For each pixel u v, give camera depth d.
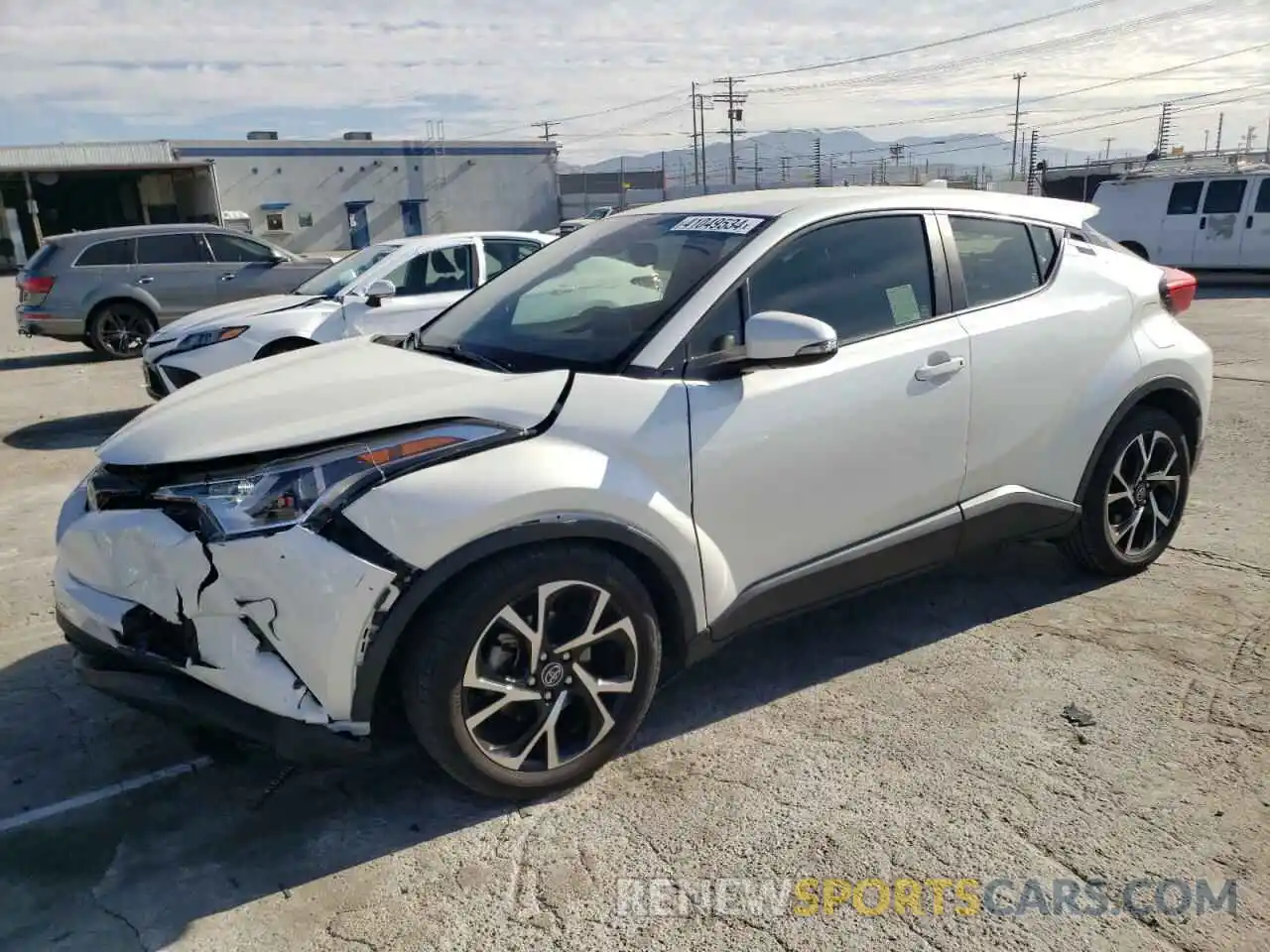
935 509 3.62
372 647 2.57
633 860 2.68
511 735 2.88
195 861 2.74
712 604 3.13
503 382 2.93
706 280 3.19
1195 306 14.28
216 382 3.35
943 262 3.67
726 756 3.15
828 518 3.34
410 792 3.02
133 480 2.81
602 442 2.88
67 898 2.60
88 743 3.35
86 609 2.85
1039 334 3.79
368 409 2.79
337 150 49.50
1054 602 4.18
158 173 44.62
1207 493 5.57
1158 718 3.26
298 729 2.58
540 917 2.49
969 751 3.12
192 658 2.68
